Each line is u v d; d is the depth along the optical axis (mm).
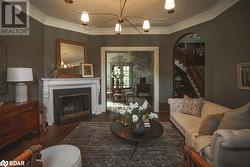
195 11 4148
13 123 2820
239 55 3158
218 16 3887
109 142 3293
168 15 4430
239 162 1634
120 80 10070
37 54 4227
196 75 7012
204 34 4445
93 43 5691
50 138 3535
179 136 3576
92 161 2594
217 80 3965
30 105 3287
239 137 1606
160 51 5648
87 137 3559
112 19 4711
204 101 3736
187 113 3766
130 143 3189
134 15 4410
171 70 5590
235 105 3312
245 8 2975
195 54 7789
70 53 5102
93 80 5441
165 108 5707
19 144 3234
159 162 2564
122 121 3316
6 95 3215
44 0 3510
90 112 5410
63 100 4840
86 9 3996
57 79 4512
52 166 1646
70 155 1860
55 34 4805
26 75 3139
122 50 5660
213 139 1757
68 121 4719
